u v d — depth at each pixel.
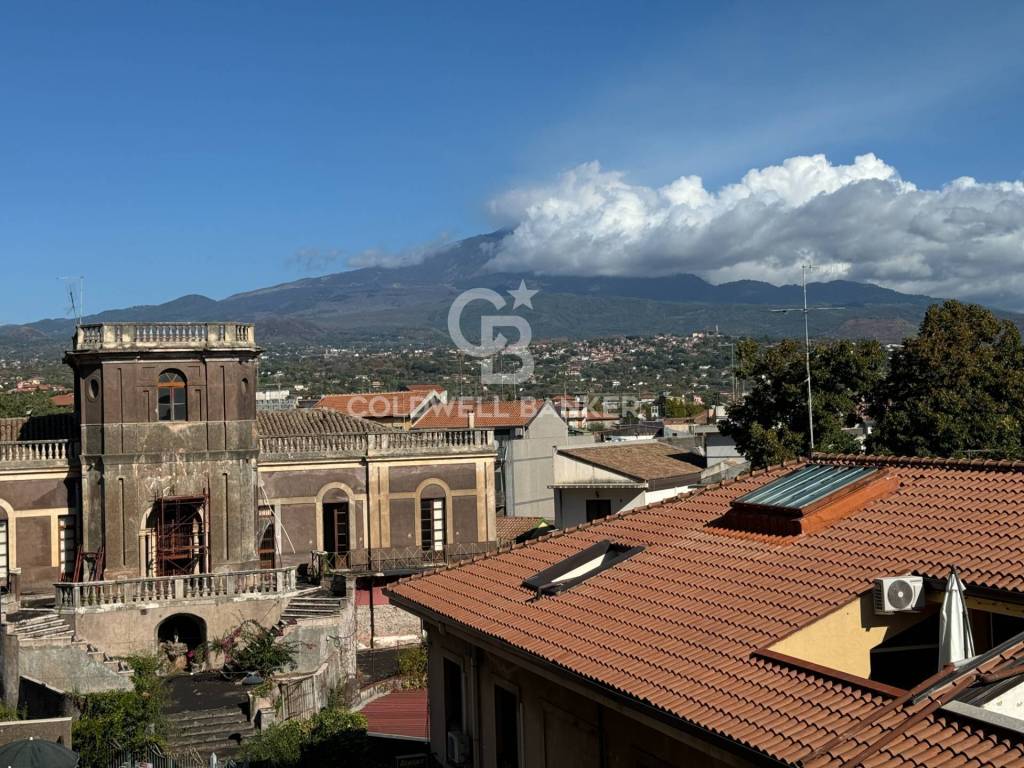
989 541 16.05
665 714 14.44
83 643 40.28
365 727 31.52
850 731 12.40
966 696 12.12
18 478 48.38
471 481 54.88
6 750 27.36
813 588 16.42
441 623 22.16
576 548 22.94
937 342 50.81
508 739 21.06
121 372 47.69
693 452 67.25
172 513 48.62
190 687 40.91
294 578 45.88
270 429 55.19
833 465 22.08
